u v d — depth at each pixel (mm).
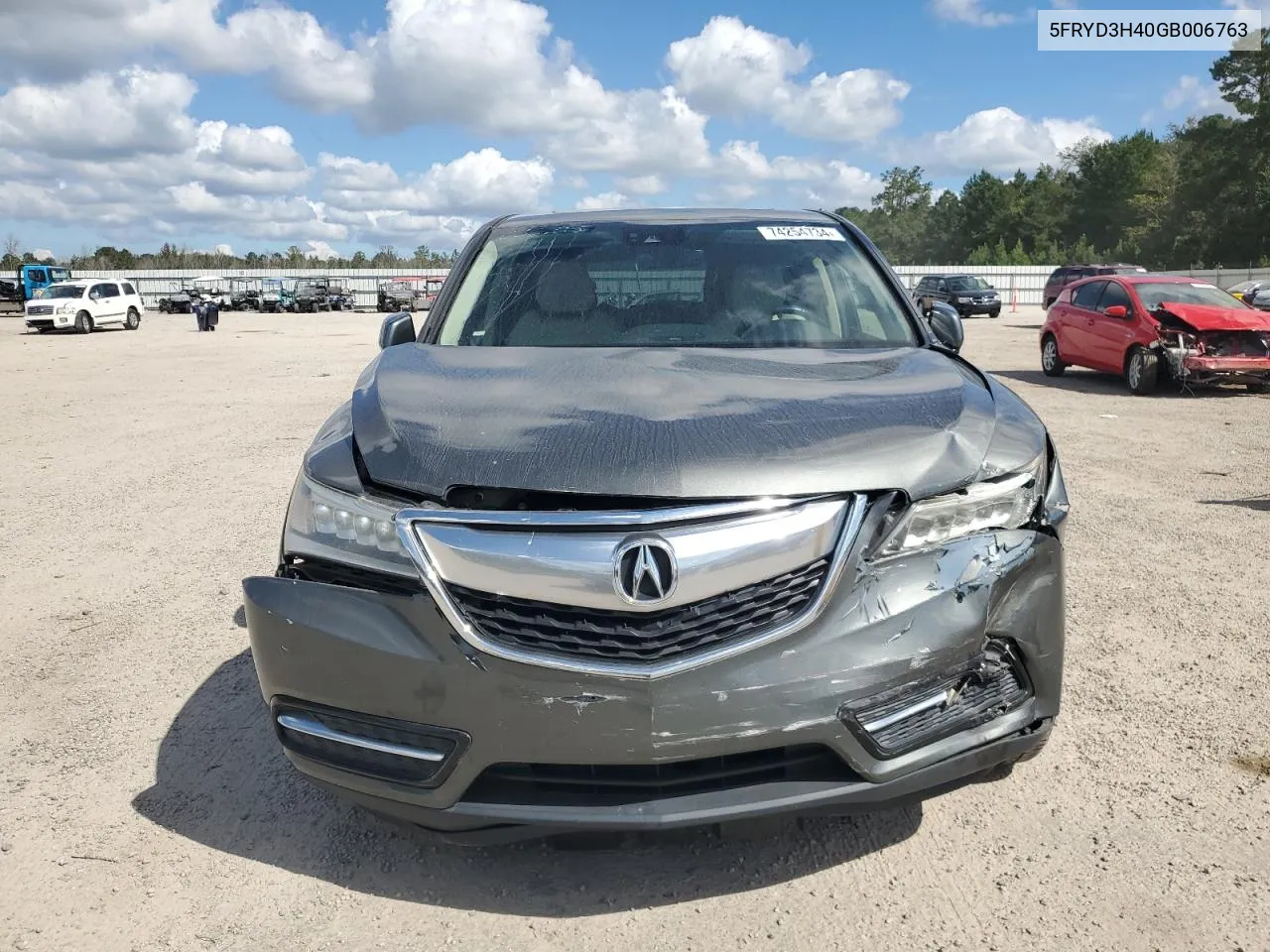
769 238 3660
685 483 2096
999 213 112188
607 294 3367
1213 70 72562
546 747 2080
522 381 2648
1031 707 2365
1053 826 2658
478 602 2100
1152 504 6406
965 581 2223
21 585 5035
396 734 2186
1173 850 2531
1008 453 2377
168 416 11766
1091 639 4008
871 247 3693
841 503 2146
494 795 2164
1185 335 12180
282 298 57312
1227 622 4180
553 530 2062
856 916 2295
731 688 2053
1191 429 9648
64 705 3582
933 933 2229
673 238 3645
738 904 2348
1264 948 2154
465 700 2098
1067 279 36156
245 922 2332
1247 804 2742
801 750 2156
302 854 2613
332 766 2264
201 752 3205
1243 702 3396
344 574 2254
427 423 2383
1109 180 101625
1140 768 2961
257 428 10508
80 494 7277
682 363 2826
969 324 33406
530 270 3514
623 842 2180
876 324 3289
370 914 2350
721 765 2131
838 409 2410
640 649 2045
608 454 2168
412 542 2127
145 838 2705
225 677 3816
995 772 2463
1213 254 73125
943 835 2625
